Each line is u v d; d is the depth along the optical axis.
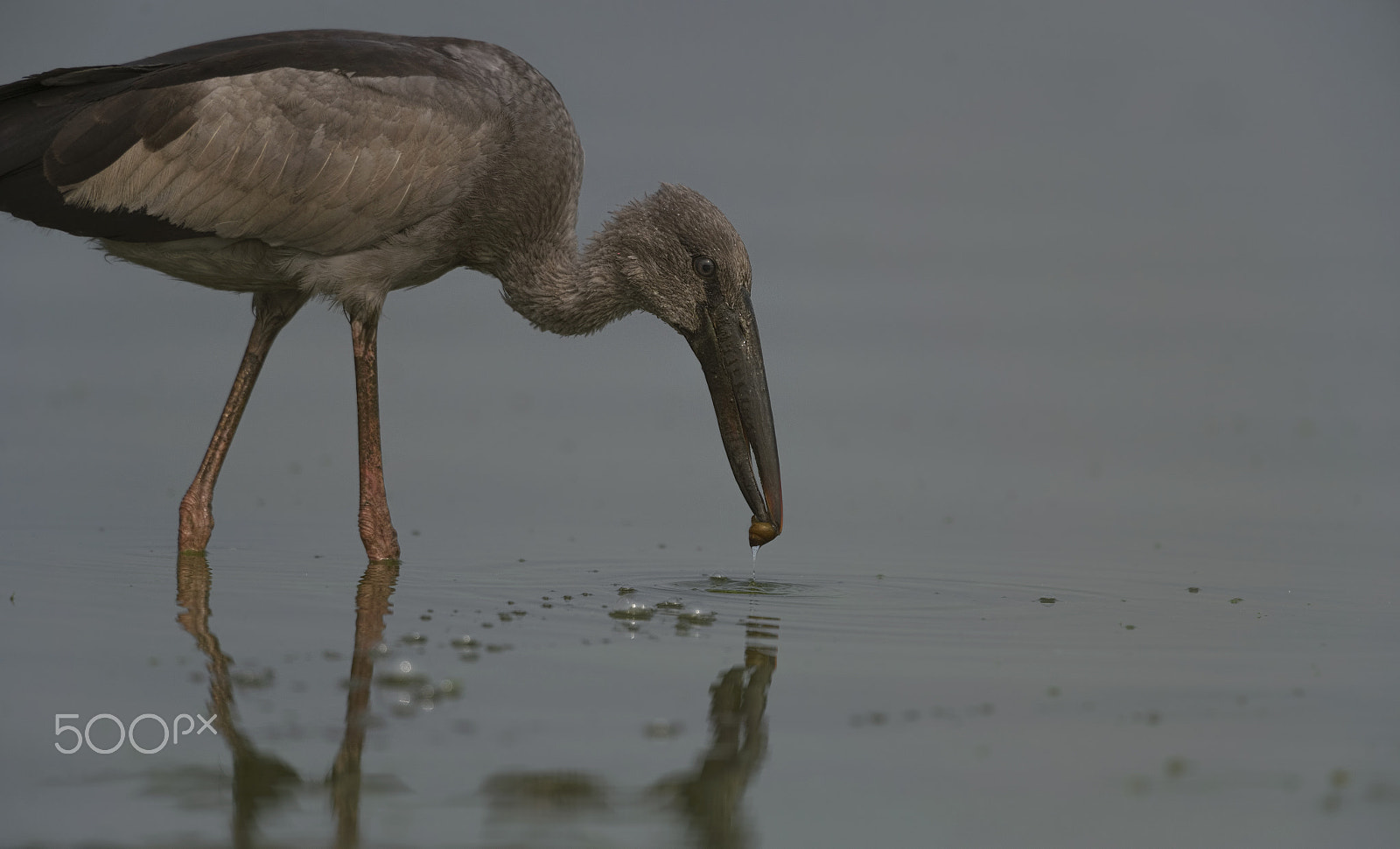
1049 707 9.11
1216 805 7.54
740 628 11.05
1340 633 11.18
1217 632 11.19
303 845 6.85
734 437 14.70
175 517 15.02
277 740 8.17
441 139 13.80
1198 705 9.20
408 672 9.41
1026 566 13.75
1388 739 8.57
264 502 16.02
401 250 14.11
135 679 9.16
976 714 8.95
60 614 10.80
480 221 14.48
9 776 7.59
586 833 7.10
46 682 9.06
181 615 10.88
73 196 13.24
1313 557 14.31
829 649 10.45
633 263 14.84
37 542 13.61
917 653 10.41
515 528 15.20
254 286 14.33
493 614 11.23
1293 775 7.97
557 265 14.88
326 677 9.30
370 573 12.77
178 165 13.29
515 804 7.39
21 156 13.19
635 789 7.64
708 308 14.77
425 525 15.28
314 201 13.55
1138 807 7.55
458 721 8.58
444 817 7.20
